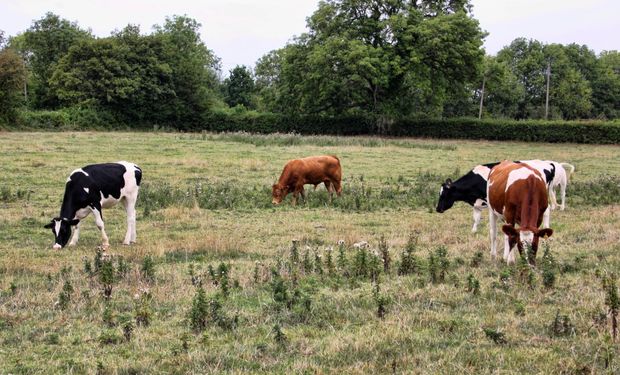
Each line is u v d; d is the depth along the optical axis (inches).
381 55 1902.1
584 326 266.8
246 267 389.4
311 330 269.7
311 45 2046.0
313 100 2062.0
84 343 257.8
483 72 2046.0
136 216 591.5
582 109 3063.5
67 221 455.5
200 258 430.6
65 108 2225.6
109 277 323.0
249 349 246.4
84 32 2805.1
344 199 683.4
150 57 2406.5
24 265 396.2
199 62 2613.2
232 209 637.9
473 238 494.6
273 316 287.3
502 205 391.5
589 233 494.0
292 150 1275.8
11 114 1982.0
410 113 2185.0
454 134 2048.5
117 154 1101.1
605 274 328.8
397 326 270.1
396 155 1250.0
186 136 1651.1
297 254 391.9
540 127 1934.1
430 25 1886.1
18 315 293.4
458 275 362.3
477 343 250.4
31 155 1034.1
